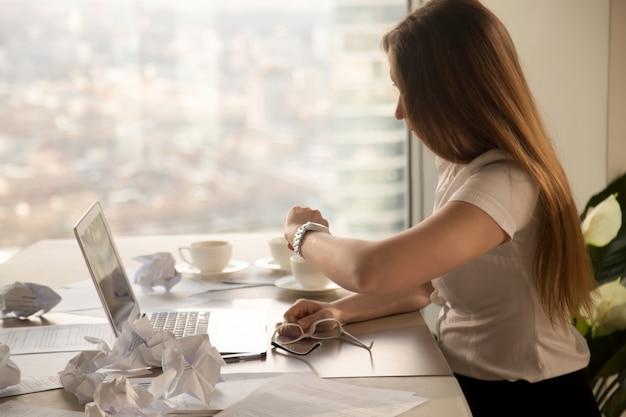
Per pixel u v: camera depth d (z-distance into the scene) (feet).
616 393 7.00
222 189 10.76
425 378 3.80
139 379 3.71
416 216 10.34
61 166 10.62
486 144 4.33
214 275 6.16
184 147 10.64
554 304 4.38
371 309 4.93
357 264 4.03
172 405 3.31
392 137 10.43
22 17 10.18
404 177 10.44
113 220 10.78
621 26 8.63
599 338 6.91
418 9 4.55
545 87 8.80
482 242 4.03
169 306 5.30
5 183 10.59
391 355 4.17
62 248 7.41
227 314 4.99
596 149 8.83
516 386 4.49
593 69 8.73
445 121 4.34
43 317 5.15
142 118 10.55
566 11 8.69
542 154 4.33
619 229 7.20
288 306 5.26
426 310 9.64
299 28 10.32
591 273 4.62
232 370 3.96
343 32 10.27
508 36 4.47
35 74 10.34
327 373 3.89
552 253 4.31
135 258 5.81
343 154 10.53
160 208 10.80
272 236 7.89
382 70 10.34
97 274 4.47
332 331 4.66
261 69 10.44
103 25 10.28
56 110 10.46
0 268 6.56
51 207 10.71
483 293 4.55
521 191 4.16
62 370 4.01
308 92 10.46
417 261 3.93
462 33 4.28
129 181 10.72
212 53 10.39
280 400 3.45
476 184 4.11
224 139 10.62
